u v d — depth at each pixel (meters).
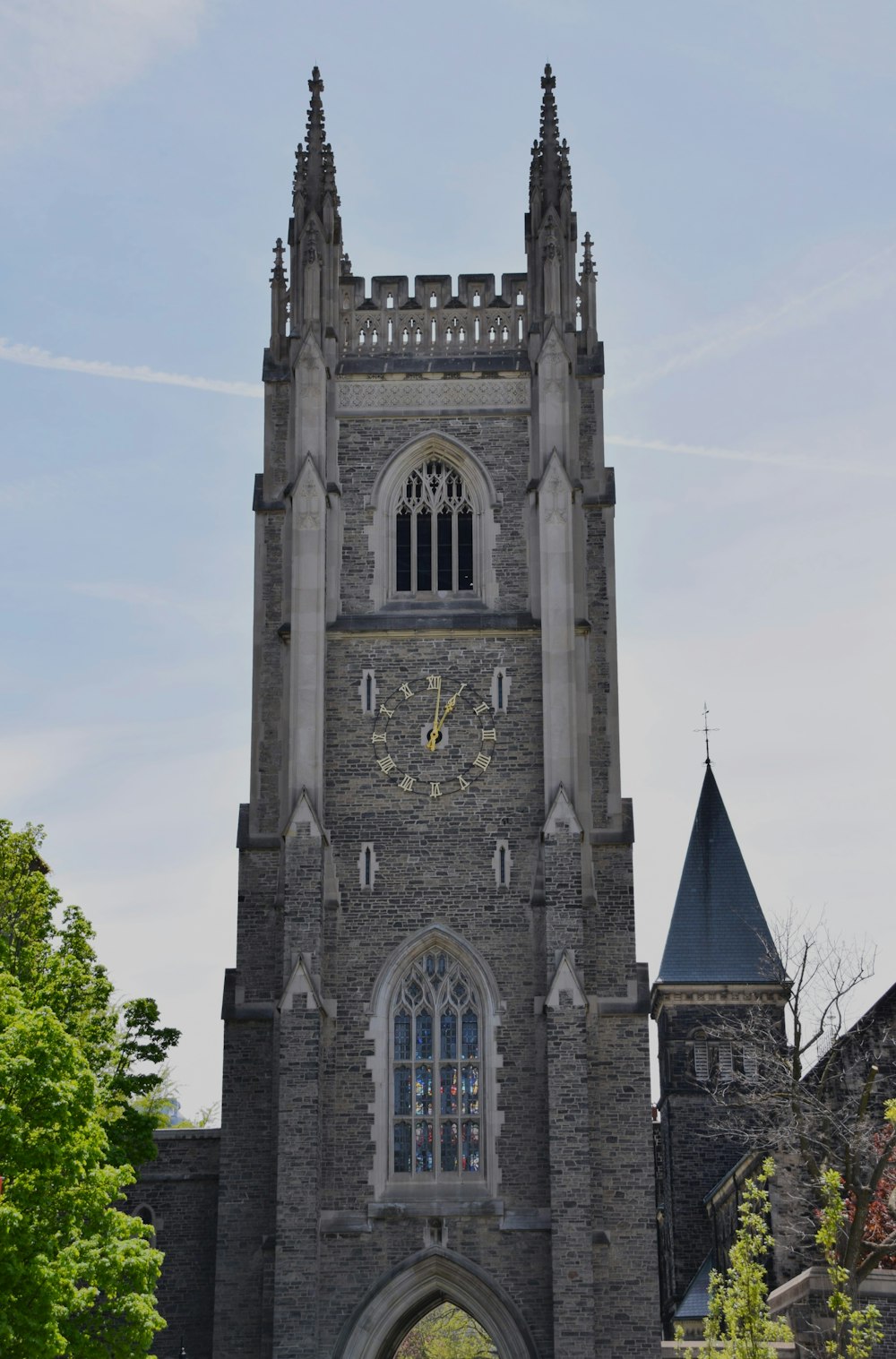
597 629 74.00
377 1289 65.31
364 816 70.38
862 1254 67.75
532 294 75.50
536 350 74.69
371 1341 64.88
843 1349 62.44
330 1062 67.75
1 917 59.91
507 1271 65.31
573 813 68.56
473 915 69.25
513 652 72.00
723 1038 99.88
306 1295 64.12
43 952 60.09
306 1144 65.38
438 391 75.00
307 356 74.06
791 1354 65.94
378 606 72.88
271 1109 68.19
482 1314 65.19
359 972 68.75
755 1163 81.06
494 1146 66.62
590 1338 63.41
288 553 73.56
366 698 71.62
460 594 73.25
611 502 75.31
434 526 73.94
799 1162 76.69
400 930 69.19
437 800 70.44
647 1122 67.50
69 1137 49.97
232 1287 66.88
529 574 72.94
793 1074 68.88
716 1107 98.88
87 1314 52.72
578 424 75.62
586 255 78.50
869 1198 63.09
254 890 71.12
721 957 101.50
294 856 68.38
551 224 75.62
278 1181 65.12
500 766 70.75
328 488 73.38
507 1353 64.69
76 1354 50.75
